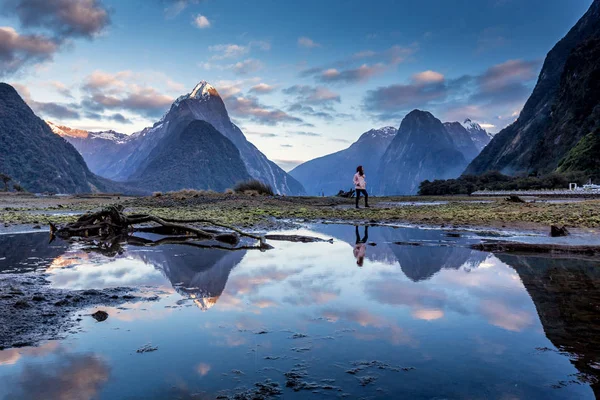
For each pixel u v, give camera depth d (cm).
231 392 242
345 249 852
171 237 1098
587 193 3753
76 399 235
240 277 567
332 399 233
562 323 361
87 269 637
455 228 1255
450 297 451
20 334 341
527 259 723
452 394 237
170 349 306
